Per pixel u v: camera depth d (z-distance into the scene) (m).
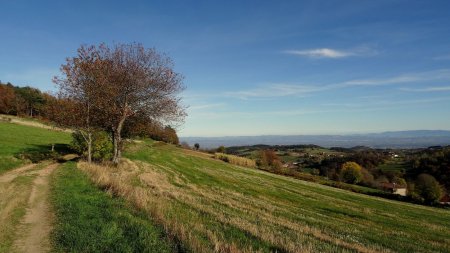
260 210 25.86
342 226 25.97
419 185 86.12
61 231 11.94
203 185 43.25
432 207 77.94
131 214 14.37
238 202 28.70
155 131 44.25
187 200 22.25
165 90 40.50
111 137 46.12
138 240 10.80
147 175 38.81
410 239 25.62
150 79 39.50
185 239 10.80
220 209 21.03
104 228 11.85
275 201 41.47
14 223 13.26
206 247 10.42
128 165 44.25
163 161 61.94
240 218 17.69
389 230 30.58
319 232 18.03
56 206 15.98
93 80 38.62
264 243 12.26
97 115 40.28
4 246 10.75
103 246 10.45
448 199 86.19
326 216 33.19
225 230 13.64
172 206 18.11
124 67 38.88
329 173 118.50
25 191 20.53
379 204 60.56
